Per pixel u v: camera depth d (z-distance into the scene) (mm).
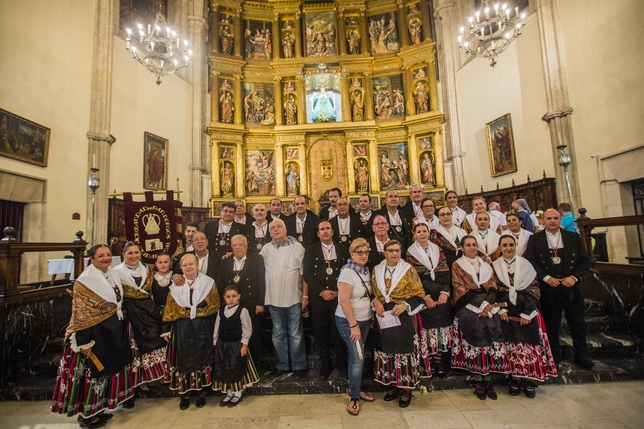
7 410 3496
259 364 4137
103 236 7582
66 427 3178
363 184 11883
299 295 3949
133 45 9023
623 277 4500
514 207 5762
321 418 3137
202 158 11328
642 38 6129
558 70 7816
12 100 5938
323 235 3830
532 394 3359
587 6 7164
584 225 5160
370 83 12305
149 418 3244
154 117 9625
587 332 4430
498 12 7207
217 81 11797
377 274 3395
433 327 3553
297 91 12281
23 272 6320
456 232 4062
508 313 3469
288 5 12555
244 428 3018
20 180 6105
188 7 11469
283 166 11867
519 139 8953
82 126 7445
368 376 3758
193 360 3350
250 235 5031
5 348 3824
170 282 3730
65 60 7062
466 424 2953
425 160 11664
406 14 12445
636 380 3641
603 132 6934
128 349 3336
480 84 10312
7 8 5883
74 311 3107
